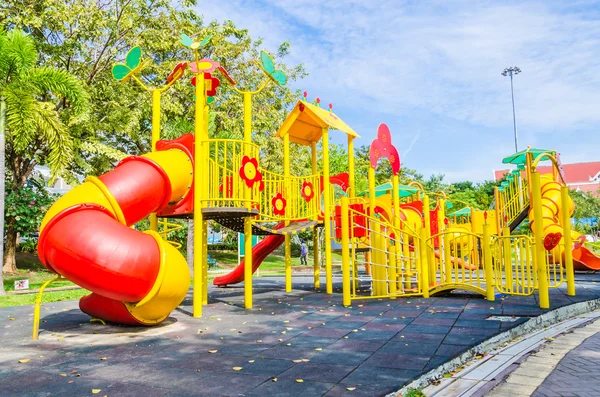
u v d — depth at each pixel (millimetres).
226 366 4508
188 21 21766
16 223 16891
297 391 3672
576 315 8352
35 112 12875
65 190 37500
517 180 18297
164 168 7418
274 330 6418
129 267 5949
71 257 5773
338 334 6020
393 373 4137
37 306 6219
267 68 9070
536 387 4160
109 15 19344
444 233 9586
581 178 73625
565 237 9883
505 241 9633
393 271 9750
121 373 4324
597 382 4312
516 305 8203
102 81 19938
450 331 6035
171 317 7727
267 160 24484
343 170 32625
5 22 17297
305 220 11500
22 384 4016
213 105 22875
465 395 3887
